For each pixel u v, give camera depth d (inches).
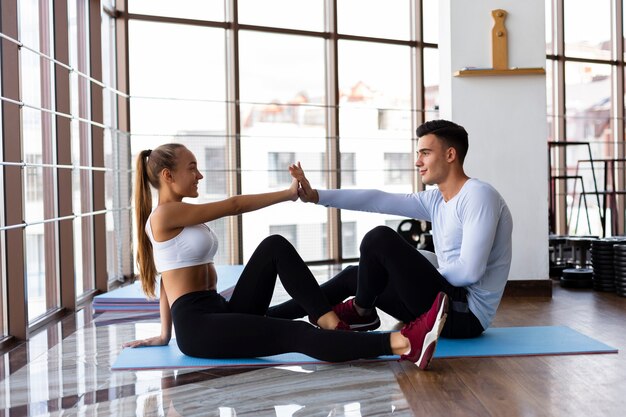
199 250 107.0
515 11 186.1
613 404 84.6
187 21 248.2
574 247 226.1
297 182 121.7
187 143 246.5
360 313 118.0
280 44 268.7
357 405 85.8
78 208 189.3
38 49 160.6
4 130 133.6
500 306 163.2
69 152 167.9
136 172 111.3
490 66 186.2
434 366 103.7
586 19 325.4
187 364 105.5
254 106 260.2
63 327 144.9
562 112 317.1
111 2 230.5
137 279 225.5
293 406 85.7
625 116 331.3
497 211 110.9
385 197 125.1
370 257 111.3
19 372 106.7
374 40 284.5
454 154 115.3
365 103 285.6
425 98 292.4
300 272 106.0
